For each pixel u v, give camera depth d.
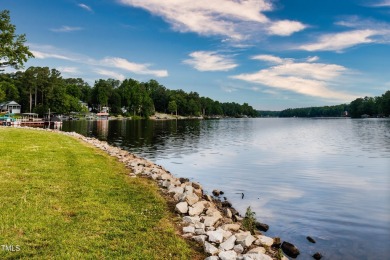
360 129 88.12
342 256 9.55
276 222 12.53
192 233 9.02
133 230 8.70
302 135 66.75
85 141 33.75
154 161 29.06
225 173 23.28
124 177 15.32
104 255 7.21
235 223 10.96
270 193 17.25
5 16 44.19
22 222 8.61
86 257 7.05
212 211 11.16
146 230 8.80
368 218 13.07
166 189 13.74
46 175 14.00
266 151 37.44
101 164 18.38
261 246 9.02
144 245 7.86
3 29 44.44
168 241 8.22
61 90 123.38
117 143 44.84
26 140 26.45
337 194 17.08
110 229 8.62
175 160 29.83
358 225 12.24
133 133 64.25
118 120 143.38
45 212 9.44
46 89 125.31
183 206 10.93
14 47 45.91
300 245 10.30
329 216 13.30
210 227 9.66
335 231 11.59
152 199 11.80
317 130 86.44
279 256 8.50
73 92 153.88
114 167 18.03
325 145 45.16
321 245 10.32
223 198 16.14
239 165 26.98
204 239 8.55
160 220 9.71
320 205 14.92
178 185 15.45
